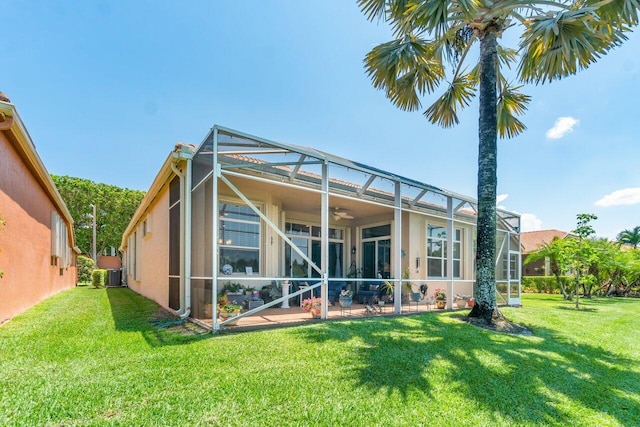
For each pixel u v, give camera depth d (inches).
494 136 279.4
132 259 637.9
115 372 136.3
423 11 226.1
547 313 353.7
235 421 104.0
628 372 173.3
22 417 100.7
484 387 142.3
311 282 377.1
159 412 106.4
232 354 161.3
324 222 259.1
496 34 281.6
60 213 490.6
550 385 149.3
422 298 395.5
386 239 439.2
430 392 133.9
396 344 190.7
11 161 251.6
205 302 239.8
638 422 121.3
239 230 322.0
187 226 260.4
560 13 222.8
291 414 110.0
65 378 129.2
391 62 284.5
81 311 294.7
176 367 142.9
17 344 174.1
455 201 394.3
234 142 226.4
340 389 130.3
